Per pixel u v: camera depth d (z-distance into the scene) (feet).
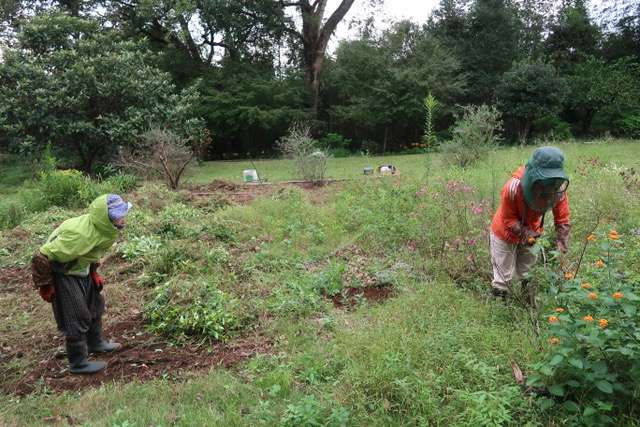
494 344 12.00
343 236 23.77
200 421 10.19
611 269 10.29
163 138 41.04
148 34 70.69
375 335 12.80
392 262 19.67
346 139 81.71
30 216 30.12
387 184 31.24
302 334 14.12
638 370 8.81
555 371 10.05
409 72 73.72
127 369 13.12
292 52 81.20
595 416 8.91
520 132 74.59
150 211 29.76
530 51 89.71
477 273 16.48
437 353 11.60
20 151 46.47
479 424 9.12
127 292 17.88
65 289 12.55
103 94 47.42
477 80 81.82
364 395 10.45
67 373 13.01
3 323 15.93
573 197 22.41
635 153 47.83
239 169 57.11
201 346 14.17
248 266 20.15
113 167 51.11
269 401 10.64
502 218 13.73
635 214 20.21
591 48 86.84
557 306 10.74
